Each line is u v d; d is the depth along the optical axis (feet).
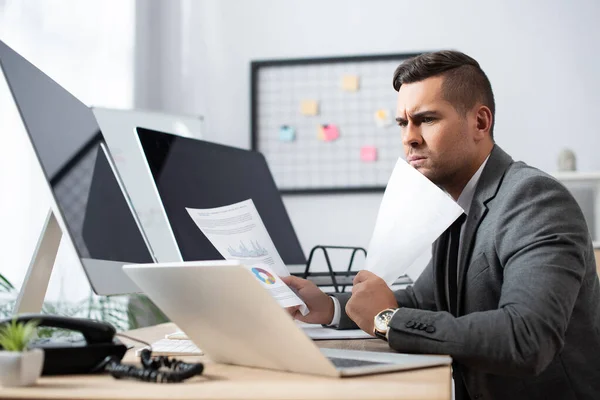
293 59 11.01
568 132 10.39
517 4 10.61
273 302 2.35
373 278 3.68
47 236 3.43
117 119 8.54
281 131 11.00
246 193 5.37
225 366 2.89
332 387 2.21
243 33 11.23
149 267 2.64
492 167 4.23
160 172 4.41
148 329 4.58
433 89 4.23
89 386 2.28
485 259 3.97
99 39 9.57
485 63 10.63
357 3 11.01
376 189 10.69
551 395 3.87
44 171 2.86
